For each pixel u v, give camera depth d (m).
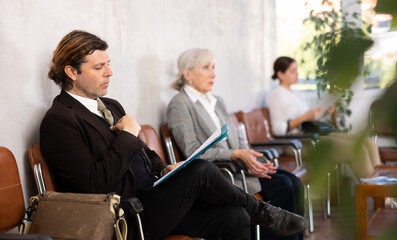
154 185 2.17
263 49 5.50
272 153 3.53
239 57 4.91
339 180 0.43
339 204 0.43
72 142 2.06
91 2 2.79
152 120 3.45
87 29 2.75
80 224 1.81
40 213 1.88
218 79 4.45
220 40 4.52
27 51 2.27
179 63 3.38
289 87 4.84
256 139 4.30
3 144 2.12
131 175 2.17
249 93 5.16
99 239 1.78
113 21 3.01
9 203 1.89
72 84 2.25
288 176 3.40
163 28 3.59
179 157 3.20
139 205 1.87
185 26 3.92
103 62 2.25
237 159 3.06
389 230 0.30
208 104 3.34
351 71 0.31
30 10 2.29
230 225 2.28
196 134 3.18
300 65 5.35
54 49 2.46
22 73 2.24
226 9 4.63
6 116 2.14
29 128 2.28
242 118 4.21
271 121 4.70
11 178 1.92
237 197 2.33
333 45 0.31
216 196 2.28
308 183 0.46
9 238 1.44
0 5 2.11
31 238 1.44
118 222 1.84
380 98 0.30
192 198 2.24
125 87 3.13
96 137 2.16
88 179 2.04
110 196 1.85
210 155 3.07
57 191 2.12
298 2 5.58
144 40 3.35
